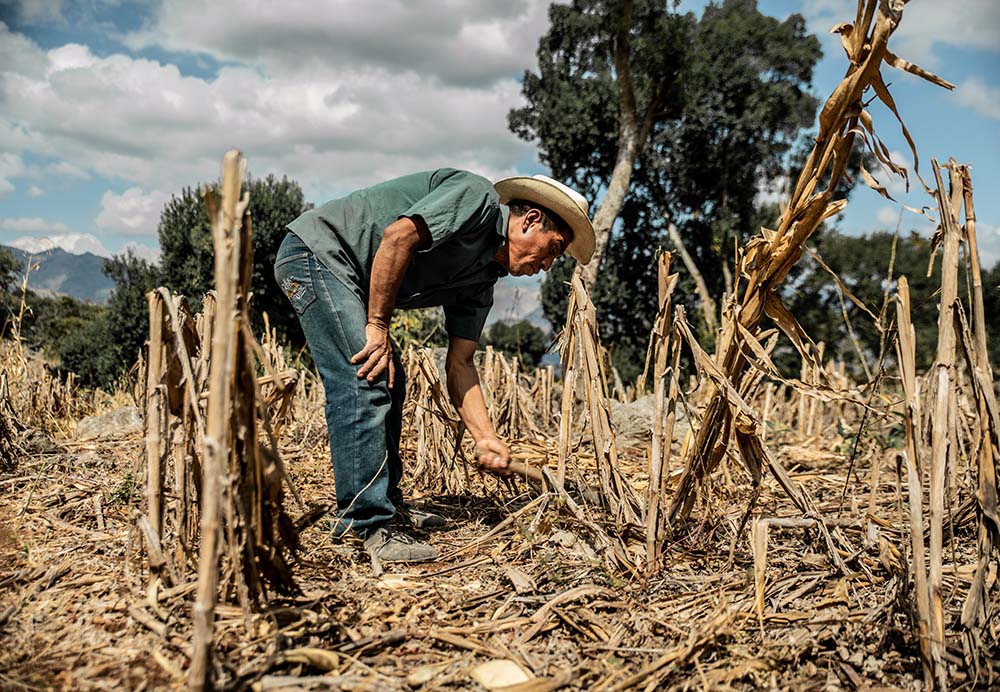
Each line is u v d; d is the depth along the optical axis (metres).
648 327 23.80
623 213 24.19
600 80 22.66
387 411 2.66
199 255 19.48
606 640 2.00
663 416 2.43
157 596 1.94
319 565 2.39
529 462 4.04
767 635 2.00
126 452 4.25
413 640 1.98
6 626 1.92
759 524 2.16
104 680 1.66
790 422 6.54
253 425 1.77
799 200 2.20
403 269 2.55
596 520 2.71
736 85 22.41
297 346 18.92
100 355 18.89
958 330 1.85
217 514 1.45
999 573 1.99
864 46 2.01
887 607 2.03
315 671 1.76
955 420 1.79
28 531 2.74
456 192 2.55
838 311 23.09
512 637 2.01
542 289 21.80
